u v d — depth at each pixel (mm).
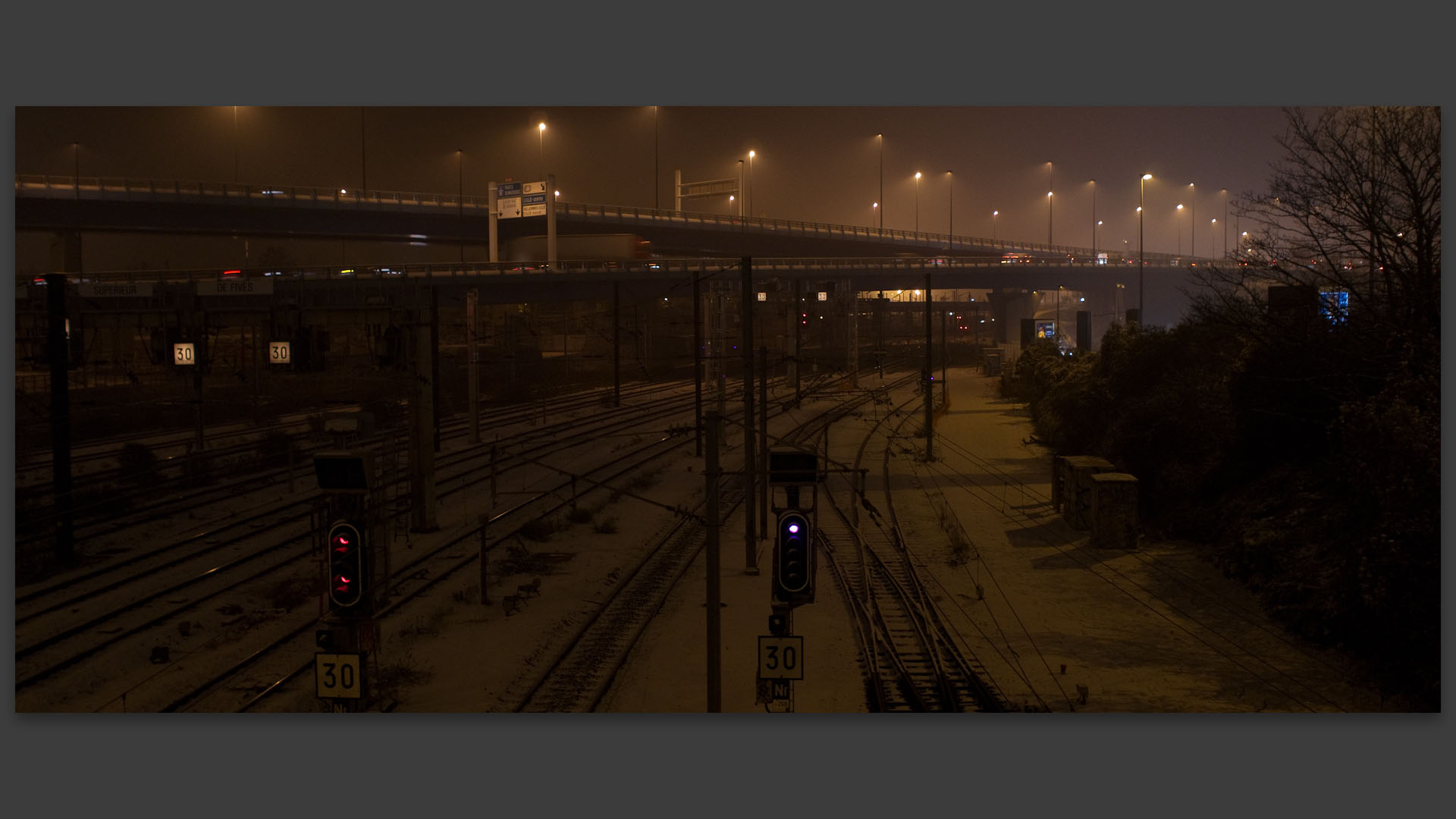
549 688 14875
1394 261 21266
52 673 15328
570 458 40344
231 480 33219
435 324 29625
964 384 83562
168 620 18156
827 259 88688
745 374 22359
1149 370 37125
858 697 14492
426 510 26141
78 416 42844
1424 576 14812
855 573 22391
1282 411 24016
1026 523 27922
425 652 16766
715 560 12547
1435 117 20500
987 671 15664
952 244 109375
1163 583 21109
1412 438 15961
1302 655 16391
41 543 23438
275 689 14688
